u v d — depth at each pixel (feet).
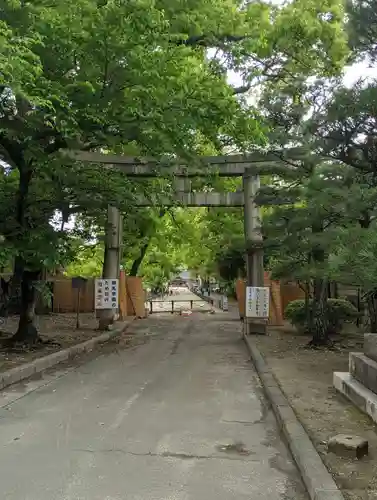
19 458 17.97
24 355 40.52
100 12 28.68
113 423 22.68
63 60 31.07
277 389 28.37
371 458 17.11
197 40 44.27
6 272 81.35
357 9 26.55
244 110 35.42
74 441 19.97
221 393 29.53
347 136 28.12
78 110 31.65
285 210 41.83
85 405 26.20
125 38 29.68
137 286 92.17
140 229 80.38
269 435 21.20
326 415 22.82
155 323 80.48
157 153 37.42
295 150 36.55
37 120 32.30
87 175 45.09
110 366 39.19
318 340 46.29
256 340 52.75
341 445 17.34
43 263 39.19
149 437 20.59
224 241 87.35
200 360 42.57
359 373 25.91
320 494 13.80
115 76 31.71
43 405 26.17
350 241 20.98
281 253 45.91
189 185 61.36
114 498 14.67
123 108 32.50
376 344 24.94
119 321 75.15
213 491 15.26
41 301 83.51
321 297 46.60
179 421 23.15
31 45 27.14
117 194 45.88
